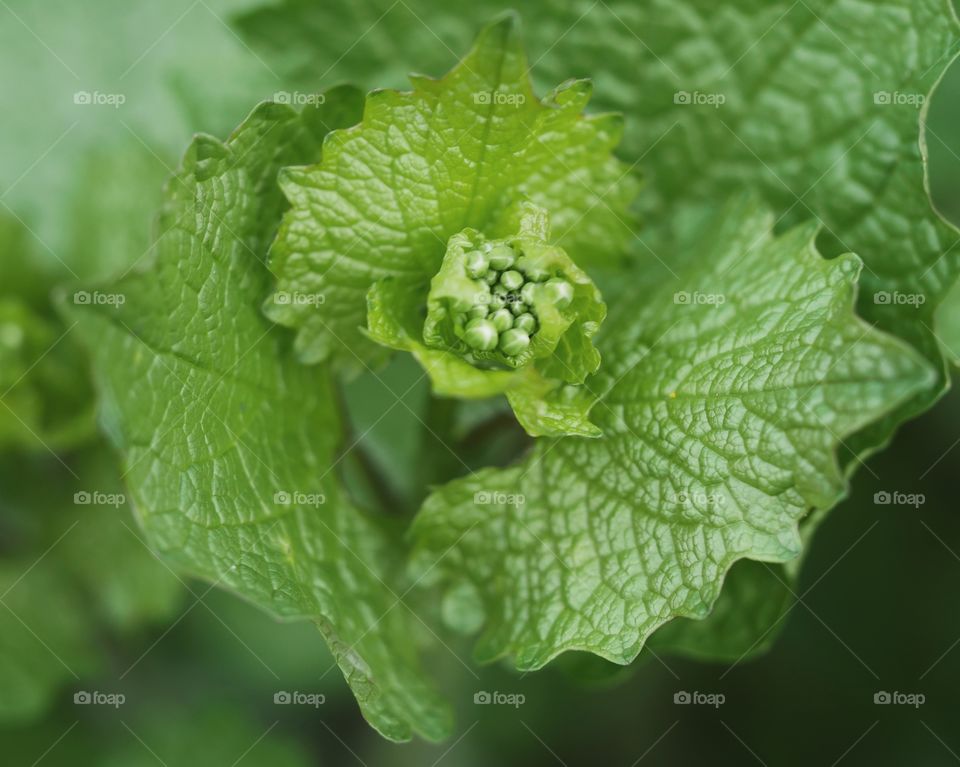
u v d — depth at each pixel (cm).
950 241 22
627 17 24
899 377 20
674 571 21
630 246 23
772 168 24
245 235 22
